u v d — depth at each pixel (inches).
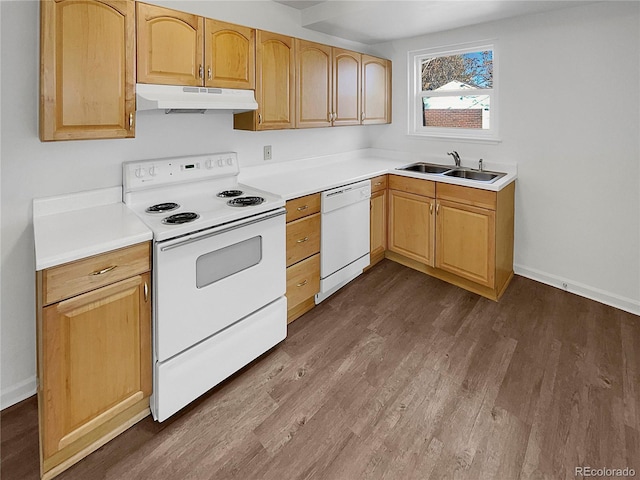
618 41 103.4
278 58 104.3
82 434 62.6
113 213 79.1
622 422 70.0
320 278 114.0
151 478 60.3
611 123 107.7
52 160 76.4
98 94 70.5
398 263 148.1
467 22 125.0
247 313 85.0
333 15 116.6
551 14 114.0
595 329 101.3
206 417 73.0
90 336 61.4
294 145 132.2
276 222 89.3
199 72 85.2
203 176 99.7
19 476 60.8
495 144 133.4
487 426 70.0
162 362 69.5
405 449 65.4
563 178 119.5
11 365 76.5
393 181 139.6
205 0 98.0
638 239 107.3
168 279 68.2
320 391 79.9
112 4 70.2
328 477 60.4
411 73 152.1
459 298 120.1
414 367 87.2
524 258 133.4
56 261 55.4
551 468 61.2
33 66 71.2
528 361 88.5
